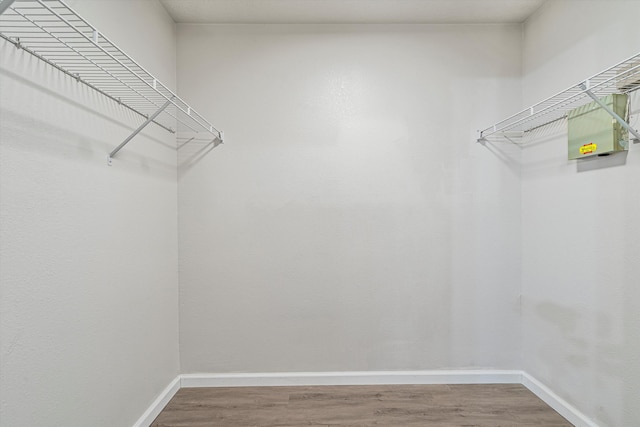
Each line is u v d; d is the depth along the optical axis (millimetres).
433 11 2127
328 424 1817
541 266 2078
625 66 1467
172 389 2105
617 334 1552
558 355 1937
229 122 2246
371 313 2270
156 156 1953
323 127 2256
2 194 987
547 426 1795
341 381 2254
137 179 1742
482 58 2260
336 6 2064
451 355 2271
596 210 1662
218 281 2246
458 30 2258
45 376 1140
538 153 2102
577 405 1795
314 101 2254
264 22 2236
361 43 2256
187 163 2236
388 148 2264
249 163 2250
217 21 2217
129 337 1655
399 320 2273
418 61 2262
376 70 2260
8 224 1007
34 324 1095
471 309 2273
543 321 2062
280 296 2256
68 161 1246
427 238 2273
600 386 1646
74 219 1274
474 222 2271
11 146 1016
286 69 2252
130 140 1648
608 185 1591
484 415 1897
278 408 1973
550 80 1992
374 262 2270
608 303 1598
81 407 1311
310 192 2256
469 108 2266
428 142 2266
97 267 1409
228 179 2246
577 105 1803
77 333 1289
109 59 1495
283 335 2260
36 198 1104
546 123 2002
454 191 2271
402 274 2273
